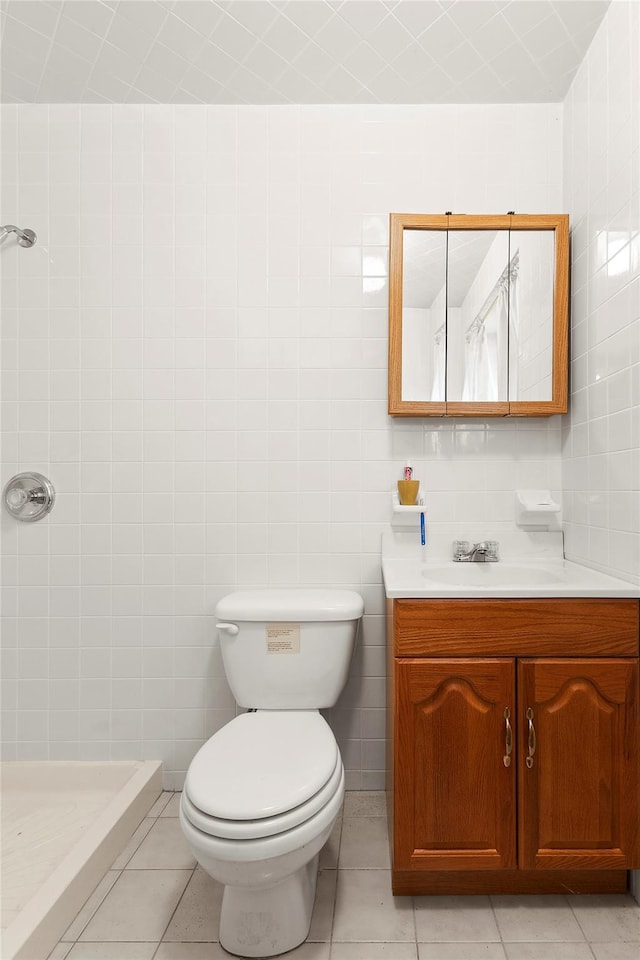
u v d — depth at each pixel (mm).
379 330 1966
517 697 1418
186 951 1289
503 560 1938
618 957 1268
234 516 1972
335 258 1966
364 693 1963
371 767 1958
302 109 1970
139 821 1777
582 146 1785
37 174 1970
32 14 1608
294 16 1617
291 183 1973
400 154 1965
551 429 1956
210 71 1824
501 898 1444
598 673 1405
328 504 1968
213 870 1158
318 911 1398
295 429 1972
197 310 1970
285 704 1720
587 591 1403
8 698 1974
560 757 1408
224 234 1966
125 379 1971
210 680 1974
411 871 1446
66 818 1789
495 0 1561
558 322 1837
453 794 1409
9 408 1971
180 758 1975
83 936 1332
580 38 1688
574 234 1858
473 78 1844
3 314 1970
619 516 1553
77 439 1974
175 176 1975
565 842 1407
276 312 1972
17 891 1461
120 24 1646
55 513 1976
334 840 1680
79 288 1971
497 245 1864
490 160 1957
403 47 1721
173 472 1966
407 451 1964
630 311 1482
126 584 1974
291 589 1964
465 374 1864
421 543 1945
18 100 1958
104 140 1969
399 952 1278
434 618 1420
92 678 1975
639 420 1443
